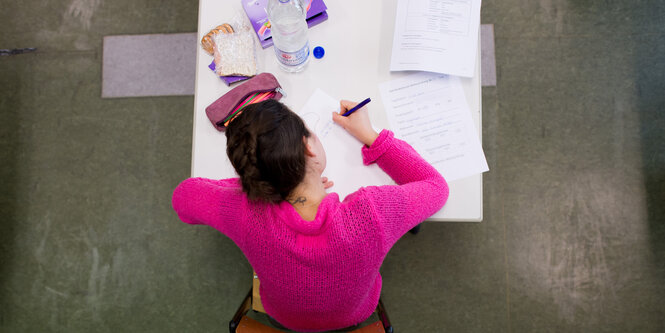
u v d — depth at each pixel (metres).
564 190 1.79
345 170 1.07
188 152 1.87
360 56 1.12
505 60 1.86
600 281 1.75
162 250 1.83
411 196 0.86
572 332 1.74
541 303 1.75
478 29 1.10
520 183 1.81
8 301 1.83
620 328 1.73
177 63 1.91
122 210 1.86
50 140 1.90
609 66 1.84
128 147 1.88
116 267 1.83
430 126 1.08
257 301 1.32
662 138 1.80
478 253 1.78
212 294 1.80
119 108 1.90
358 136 1.04
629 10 1.86
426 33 1.10
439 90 1.09
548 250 1.77
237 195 0.80
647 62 1.83
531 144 1.82
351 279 0.79
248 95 1.07
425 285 1.77
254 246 0.77
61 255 1.85
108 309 1.81
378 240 0.76
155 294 1.81
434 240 1.79
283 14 1.04
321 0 1.10
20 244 1.86
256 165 0.70
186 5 1.93
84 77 1.92
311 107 1.10
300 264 0.76
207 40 1.12
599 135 1.81
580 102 1.83
